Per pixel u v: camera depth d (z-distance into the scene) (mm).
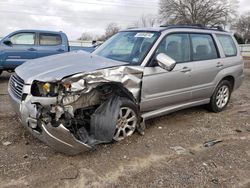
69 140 3822
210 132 5332
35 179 3584
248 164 4148
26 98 3947
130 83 4508
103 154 4246
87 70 4070
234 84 6824
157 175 3775
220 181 3689
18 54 10664
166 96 5164
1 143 4473
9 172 3705
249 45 42969
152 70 4820
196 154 4402
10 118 5613
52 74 3967
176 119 5961
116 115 4328
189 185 3578
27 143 4492
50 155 4156
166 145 4660
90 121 4254
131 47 5188
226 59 6465
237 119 6168
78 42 35938
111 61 4613
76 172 3760
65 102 3879
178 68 5281
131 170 3869
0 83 10023
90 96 4172
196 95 5852
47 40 11172
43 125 3742
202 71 5805
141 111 4918
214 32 6398
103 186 3510
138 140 4777
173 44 5355
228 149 4609
